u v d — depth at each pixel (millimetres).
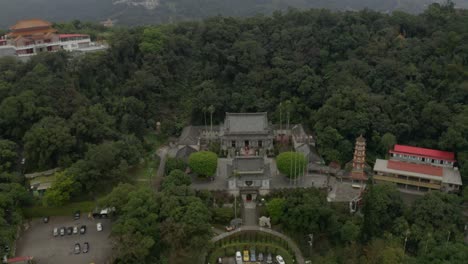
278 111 132750
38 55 128875
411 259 78812
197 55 153000
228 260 86562
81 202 99125
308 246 87812
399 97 121188
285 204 90625
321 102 132750
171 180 97688
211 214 90625
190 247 80812
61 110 116875
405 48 137375
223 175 109812
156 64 143250
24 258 80438
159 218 85312
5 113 110375
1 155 102062
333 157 112125
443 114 112625
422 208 88188
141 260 78250
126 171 105000
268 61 150250
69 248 86312
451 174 102188
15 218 88375
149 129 133250
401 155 109312
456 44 128750
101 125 114812
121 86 138625
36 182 102438
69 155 107062
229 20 162625
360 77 133625
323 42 148125
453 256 77438
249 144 121312
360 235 87875
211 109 129875
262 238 90312
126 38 145125
